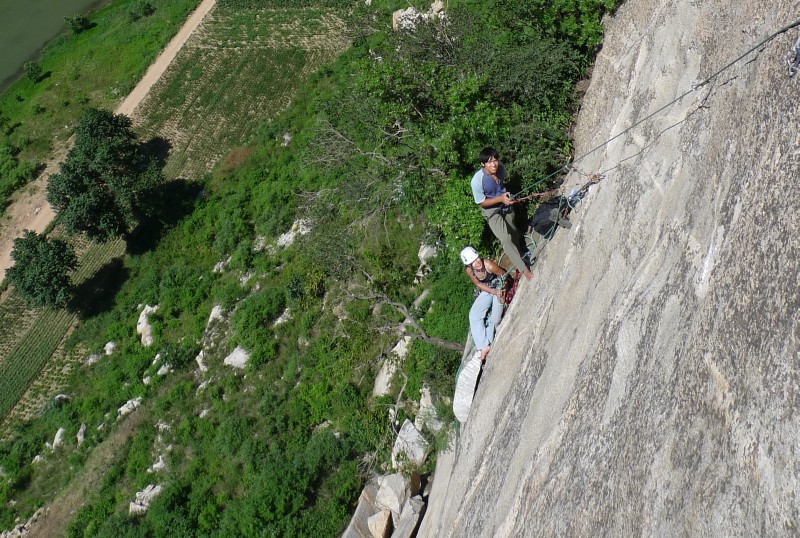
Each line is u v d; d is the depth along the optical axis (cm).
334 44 3950
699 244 790
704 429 659
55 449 2731
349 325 2466
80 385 2928
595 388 877
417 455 2059
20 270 3203
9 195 3866
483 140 1580
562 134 1484
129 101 4050
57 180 3300
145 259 3269
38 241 3256
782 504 539
